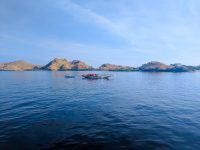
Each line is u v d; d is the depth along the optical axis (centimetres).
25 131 1530
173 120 1914
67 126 1670
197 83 7181
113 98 3353
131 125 1728
